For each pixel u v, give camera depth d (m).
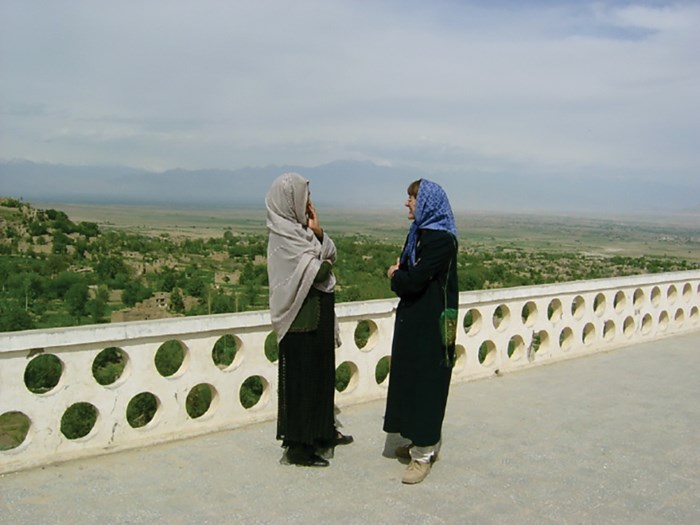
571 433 5.21
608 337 8.44
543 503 3.92
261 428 5.10
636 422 5.52
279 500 3.87
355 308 5.64
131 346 4.54
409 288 4.14
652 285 8.98
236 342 5.16
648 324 9.13
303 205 4.25
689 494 4.11
